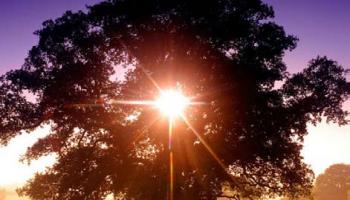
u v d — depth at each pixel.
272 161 23.41
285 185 25.66
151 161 23.22
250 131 22.30
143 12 21.59
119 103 22.62
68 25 21.81
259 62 21.77
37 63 21.89
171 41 21.94
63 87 21.62
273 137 22.86
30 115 22.05
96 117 22.42
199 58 22.06
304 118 22.89
